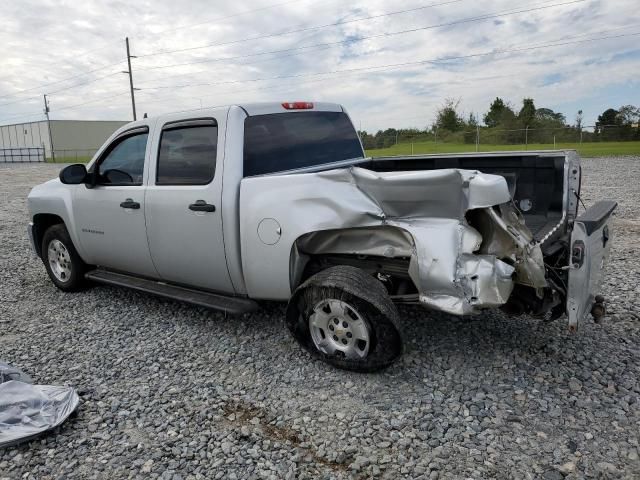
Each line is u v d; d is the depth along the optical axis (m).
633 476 2.51
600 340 3.98
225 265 4.11
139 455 2.83
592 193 12.23
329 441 2.87
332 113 5.11
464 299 3.07
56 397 3.27
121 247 4.95
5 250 8.38
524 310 3.54
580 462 2.62
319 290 3.49
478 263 3.10
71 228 5.45
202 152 4.18
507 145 37.19
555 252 3.73
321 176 3.56
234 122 4.04
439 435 2.88
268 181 3.77
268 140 4.28
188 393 3.47
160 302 5.38
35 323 4.95
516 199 4.51
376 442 2.84
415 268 3.21
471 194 3.08
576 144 35.94
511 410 3.09
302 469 2.66
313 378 3.58
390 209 3.37
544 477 2.52
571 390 3.28
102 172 5.07
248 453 2.81
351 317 3.46
